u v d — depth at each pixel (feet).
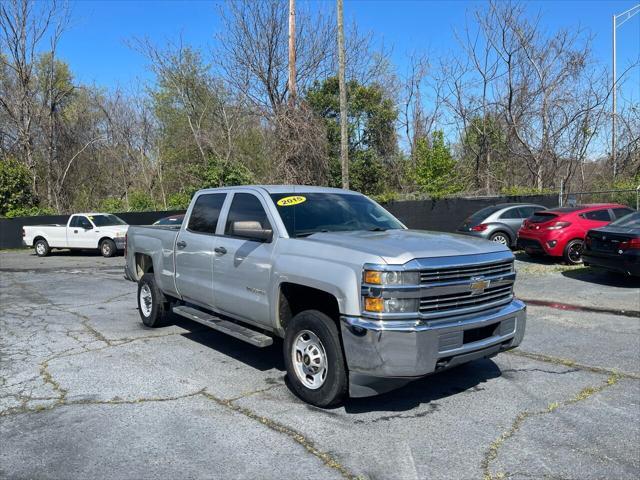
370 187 105.91
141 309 26.25
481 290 15.08
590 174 96.32
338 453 12.73
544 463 12.17
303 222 17.70
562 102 87.66
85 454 12.82
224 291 19.13
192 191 89.25
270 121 74.33
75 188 116.98
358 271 14.06
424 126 110.73
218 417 14.92
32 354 21.47
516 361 19.83
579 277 38.32
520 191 76.33
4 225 80.12
